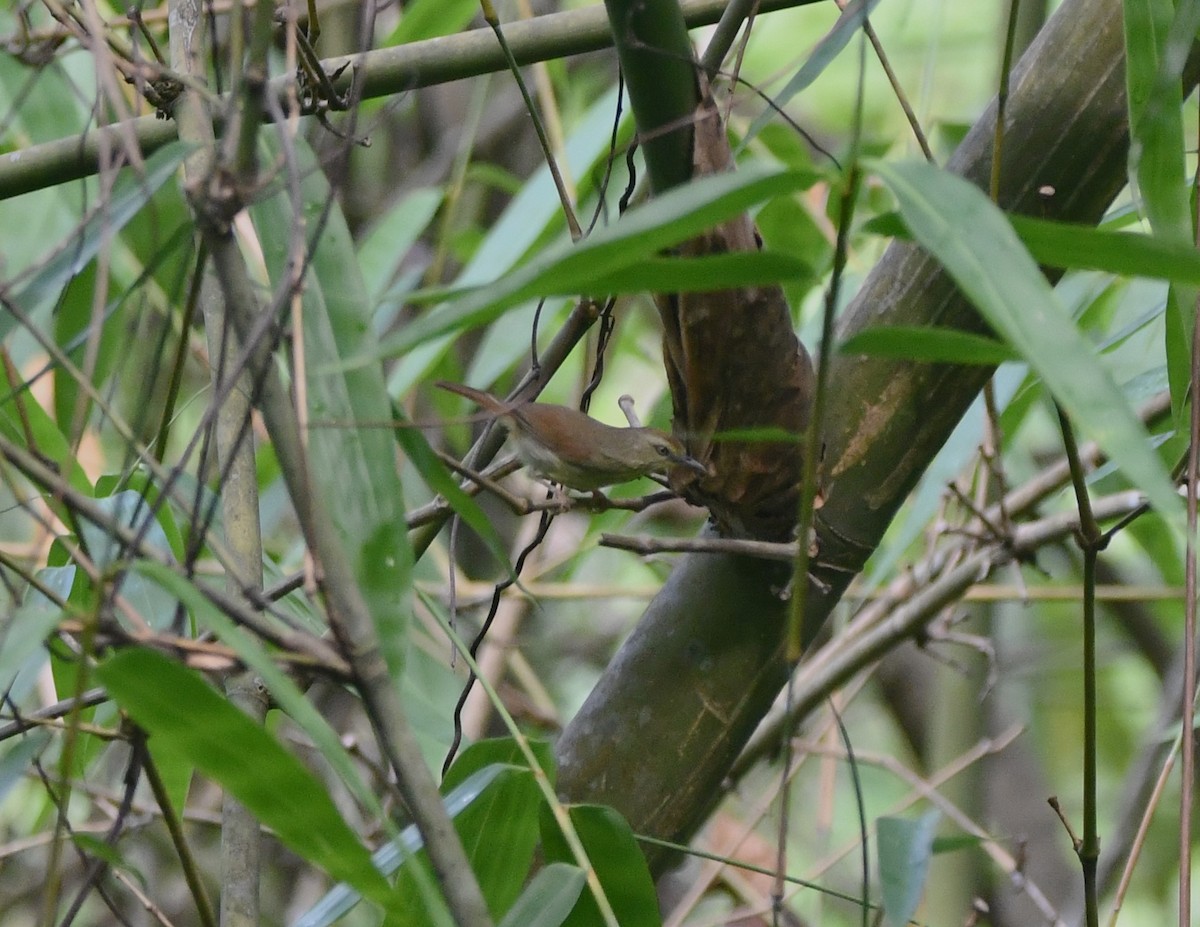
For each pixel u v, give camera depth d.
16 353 5.36
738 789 7.19
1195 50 4.14
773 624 4.16
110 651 4.07
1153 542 6.77
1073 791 10.30
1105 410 2.13
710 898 7.80
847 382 4.11
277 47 5.71
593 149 6.31
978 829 5.82
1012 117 4.17
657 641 4.23
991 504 6.82
